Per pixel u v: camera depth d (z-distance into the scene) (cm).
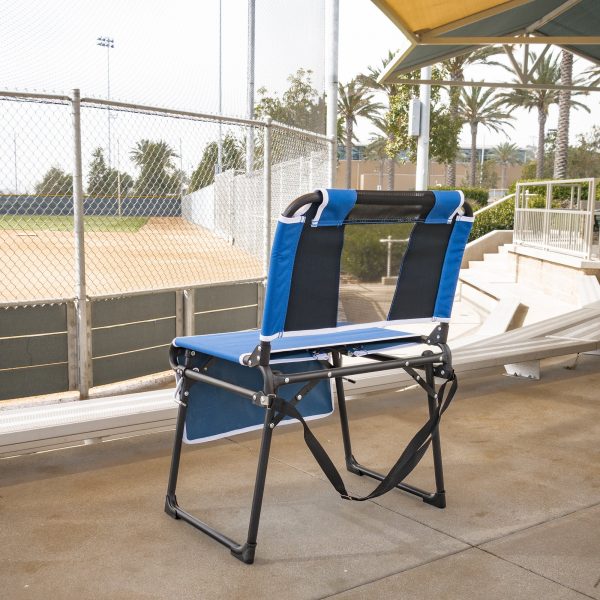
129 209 776
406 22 562
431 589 222
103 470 321
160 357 617
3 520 268
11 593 217
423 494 290
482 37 593
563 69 3366
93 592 218
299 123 967
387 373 407
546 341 489
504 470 326
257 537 258
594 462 337
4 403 554
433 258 256
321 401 321
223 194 1105
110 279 1214
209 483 307
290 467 327
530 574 233
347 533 262
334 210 215
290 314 224
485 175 7138
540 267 1134
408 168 6875
